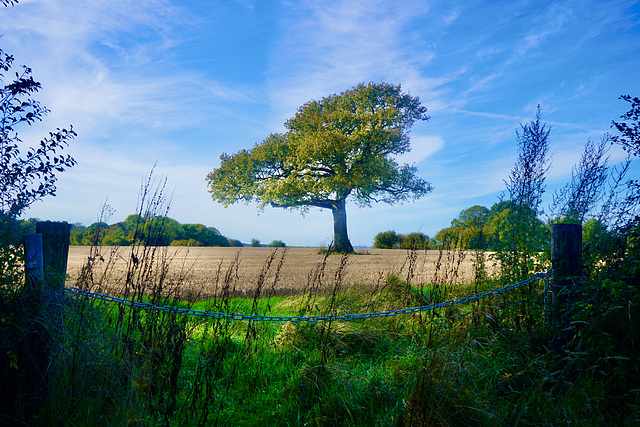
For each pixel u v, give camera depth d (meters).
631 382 2.86
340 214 26.00
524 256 4.30
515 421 2.64
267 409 2.88
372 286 6.61
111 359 2.65
